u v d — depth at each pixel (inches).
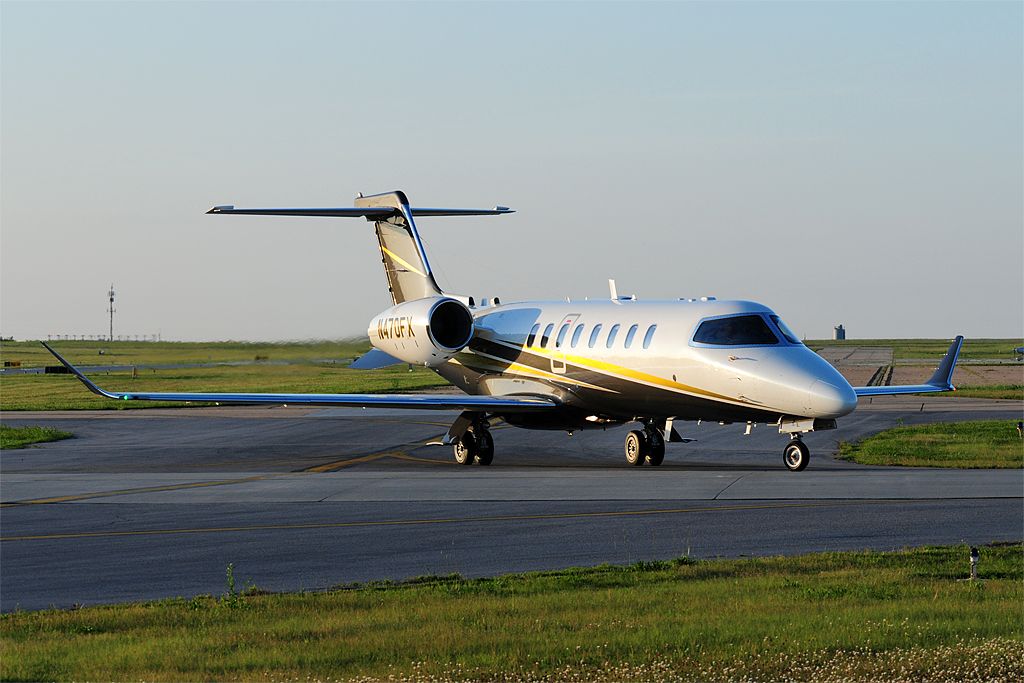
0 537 1622.8
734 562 1346.0
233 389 5900.6
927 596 1139.3
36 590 1280.8
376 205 3265.3
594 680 895.7
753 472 2349.9
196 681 901.8
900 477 2197.3
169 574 1359.5
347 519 1760.6
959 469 2377.0
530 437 3390.7
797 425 2345.0
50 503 1966.0
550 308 2923.2
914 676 891.4
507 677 901.8
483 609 1112.2
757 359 2361.0
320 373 7327.8
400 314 2994.6
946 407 4630.9
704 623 1040.8
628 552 1457.9
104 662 949.8
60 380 7042.3
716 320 2466.8
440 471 2484.0
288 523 1727.4
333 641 1003.9
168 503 1958.7
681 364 2463.1
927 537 1534.2
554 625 1043.3
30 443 3270.2
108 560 1448.1
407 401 2615.7
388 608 1133.1
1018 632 996.6
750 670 909.2
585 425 2839.6
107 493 2097.7
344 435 3523.6
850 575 1248.8
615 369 2613.2
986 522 1649.9
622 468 2539.4
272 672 919.7
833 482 2122.3
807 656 936.9
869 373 7529.5
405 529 1658.5
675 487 2076.8
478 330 3041.3
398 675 908.6
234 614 1117.7
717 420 2490.2
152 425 3964.1
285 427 3846.0
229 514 1828.2
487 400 2672.2
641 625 1036.5
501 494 2020.2
